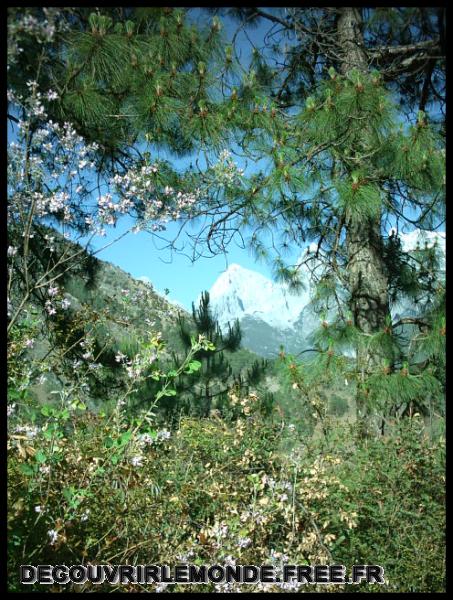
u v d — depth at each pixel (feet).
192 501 10.25
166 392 9.24
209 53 15.88
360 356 15.15
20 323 10.18
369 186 14.10
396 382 13.42
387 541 10.82
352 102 13.99
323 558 9.75
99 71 13.84
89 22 13.55
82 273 16.02
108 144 15.85
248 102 16.57
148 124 15.57
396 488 11.08
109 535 8.39
